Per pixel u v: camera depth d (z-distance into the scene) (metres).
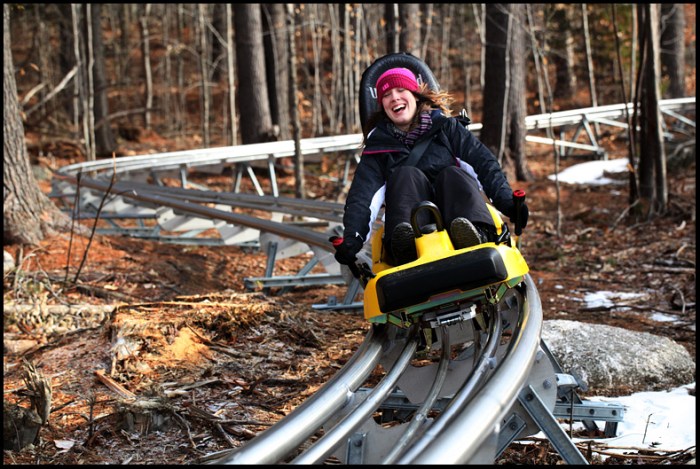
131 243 10.89
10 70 9.77
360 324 6.87
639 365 5.57
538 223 14.20
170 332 5.60
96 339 5.81
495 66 17.78
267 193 18.55
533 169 20.39
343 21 28.17
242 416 4.57
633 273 10.07
